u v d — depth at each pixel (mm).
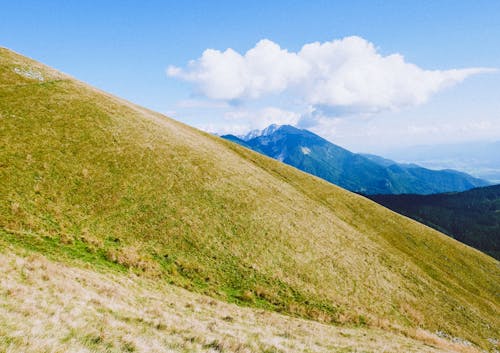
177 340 13227
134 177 35031
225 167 48000
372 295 32969
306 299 28250
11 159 29422
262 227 36656
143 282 22250
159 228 29828
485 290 51312
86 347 9984
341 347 18531
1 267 15156
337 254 38375
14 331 9336
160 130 49438
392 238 57156
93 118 42031
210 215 34719
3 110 35812
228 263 29234
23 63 50594
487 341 33406
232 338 15359
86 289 16703
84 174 31938
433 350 23359
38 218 24703
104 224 27516
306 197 56844
